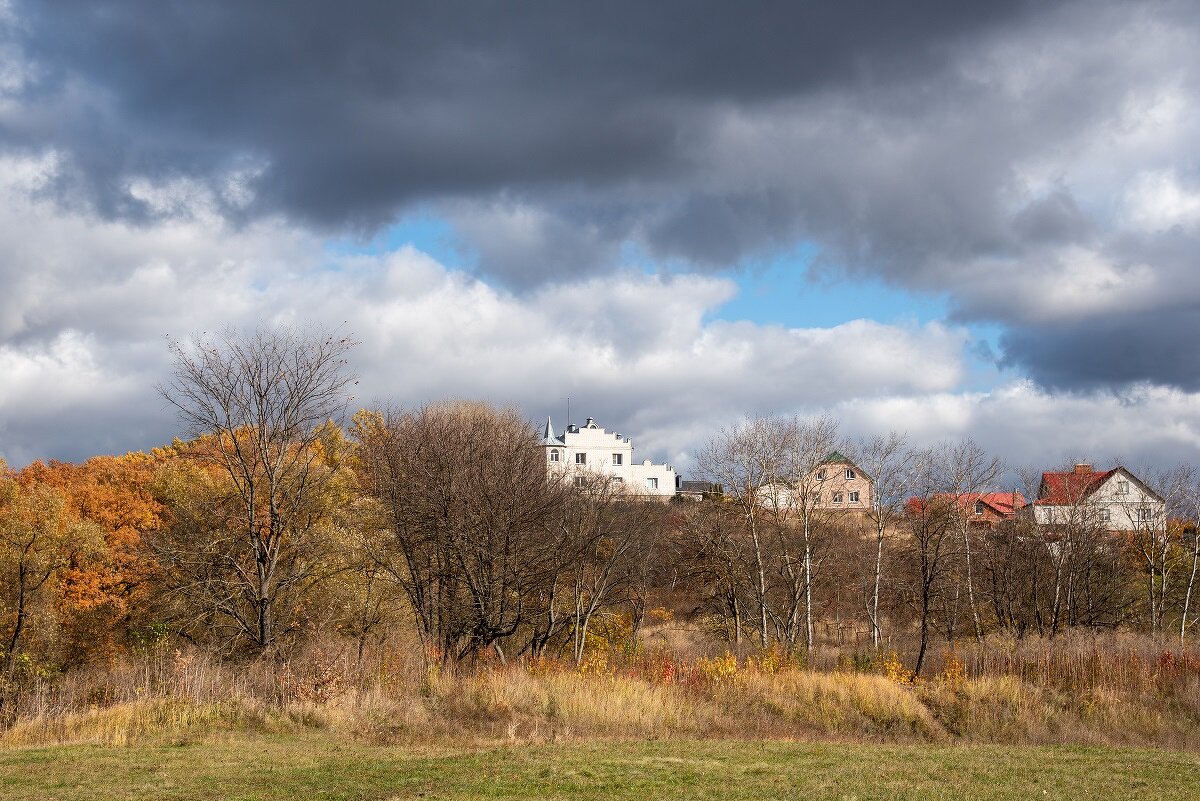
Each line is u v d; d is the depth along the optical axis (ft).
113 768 52.70
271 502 115.34
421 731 69.46
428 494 114.73
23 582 135.23
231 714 71.46
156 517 165.99
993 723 82.84
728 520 163.94
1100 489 228.84
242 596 116.16
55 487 167.53
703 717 81.10
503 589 109.91
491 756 56.95
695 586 186.09
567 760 55.01
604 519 136.46
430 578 117.70
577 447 358.43
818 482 167.43
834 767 54.03
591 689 81.87
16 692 102.53
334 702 73.97
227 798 44.55
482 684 80.23
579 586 123.44
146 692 75.51
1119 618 175.52
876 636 151.43
